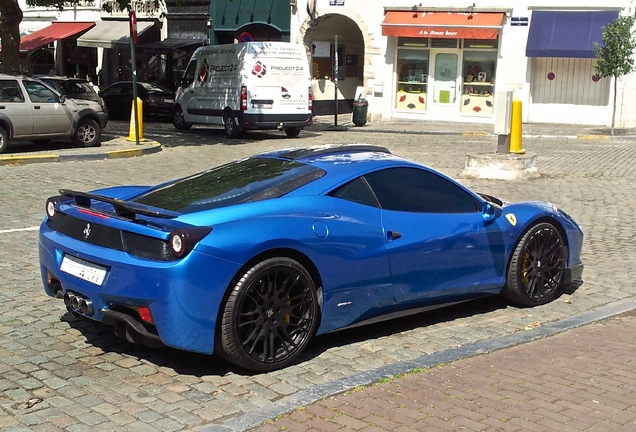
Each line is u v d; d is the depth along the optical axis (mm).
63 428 3957
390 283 5320
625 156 17297
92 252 4727
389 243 5285
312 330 4957
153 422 4051
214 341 4559
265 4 28812
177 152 17656
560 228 6527
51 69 36281
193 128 24906
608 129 23109
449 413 4113
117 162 15508
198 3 30469
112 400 4340
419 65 26625
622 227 9945
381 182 5477
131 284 4504
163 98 26688
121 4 19453
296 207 4953
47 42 33594
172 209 4973
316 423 3990
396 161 5668
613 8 23375
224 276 4469
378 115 27141
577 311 6316
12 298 6336
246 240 4559
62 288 5082
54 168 14273
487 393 4406
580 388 4484
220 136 21984
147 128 24484
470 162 14086
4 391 4445
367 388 4484
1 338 5375
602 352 5180
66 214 5125
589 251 8602
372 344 5414
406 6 25984
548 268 6418
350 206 5207
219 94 21547
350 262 5066
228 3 29812
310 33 28281
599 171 14945
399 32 25766
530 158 13969
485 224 5922
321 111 29281
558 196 12203
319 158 5633
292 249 4789
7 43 18922
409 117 27078
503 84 25047
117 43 31672
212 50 22016
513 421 4012
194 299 4402
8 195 11258
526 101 24828
